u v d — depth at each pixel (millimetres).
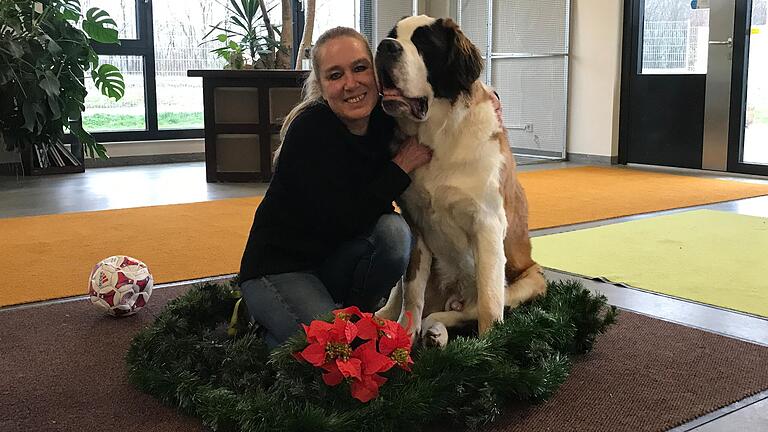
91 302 2654
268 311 2021
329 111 2061
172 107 7926
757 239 3822
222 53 6723
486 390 1774
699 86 6648
